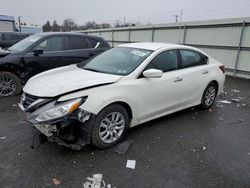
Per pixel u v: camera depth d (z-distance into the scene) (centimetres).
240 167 310
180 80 434
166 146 356
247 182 279
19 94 605
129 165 302
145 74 364
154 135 392
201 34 1218
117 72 378
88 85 318
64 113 292
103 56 451
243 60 1037
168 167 302
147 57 394
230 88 827
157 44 455
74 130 320
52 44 638
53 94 304
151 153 334
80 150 331
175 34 1377
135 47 441
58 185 260
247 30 1000
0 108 496
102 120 326
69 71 399
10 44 1308
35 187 255
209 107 552
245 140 392
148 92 377
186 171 295
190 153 339
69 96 304
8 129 390
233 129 436
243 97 693
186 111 525
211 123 460
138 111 371
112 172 286
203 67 500
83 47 688
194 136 396
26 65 592
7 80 584
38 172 280
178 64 444
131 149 342
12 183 260
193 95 480
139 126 425
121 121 352
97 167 295
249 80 996
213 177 286
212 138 393
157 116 414
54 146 338
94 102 312
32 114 301
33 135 370
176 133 404
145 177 280
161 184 269
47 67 625
